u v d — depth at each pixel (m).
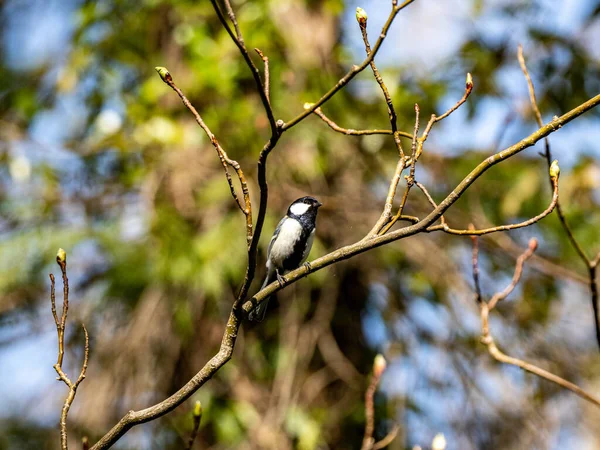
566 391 11.65
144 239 11.61
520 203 12.20
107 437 4.64
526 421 11.23
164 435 11.33
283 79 10.90
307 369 11.86
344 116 11.31
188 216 11.72
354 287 12.37
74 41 11.41
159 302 11.54
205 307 11.76
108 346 11.48
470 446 11.20
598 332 6.43
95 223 11.99
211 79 10.28
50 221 11.91
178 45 11.82
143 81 12.05
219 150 4.77
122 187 11.88
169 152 11.33
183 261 10.94
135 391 11.15
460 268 12.25
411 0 4.50
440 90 11.66
